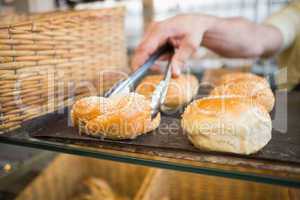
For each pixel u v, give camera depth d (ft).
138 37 4.17
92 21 2.06
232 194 2.03
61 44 1.75
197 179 2.06
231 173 1.04
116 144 1.27
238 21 2.73
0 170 1.84
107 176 2.47
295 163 1.07
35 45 1.54
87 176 2.52
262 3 4.53
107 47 2.30
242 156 1.13
